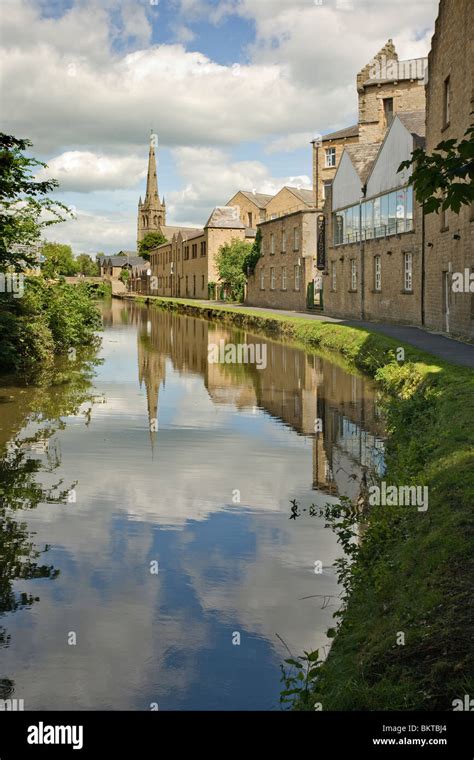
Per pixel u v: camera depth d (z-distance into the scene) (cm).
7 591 669
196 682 516
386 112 5147
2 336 2080
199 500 945
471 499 670
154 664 541
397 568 613
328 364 2439
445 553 571
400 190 3077
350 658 495
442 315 2591
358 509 880
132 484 1017
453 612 481
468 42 2145
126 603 645
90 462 1138
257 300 6119
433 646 453
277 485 1016
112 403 1694
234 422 1478
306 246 4925
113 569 721
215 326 4625
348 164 3897
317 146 5900
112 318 5656
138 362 2570
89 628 598
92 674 529
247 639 578
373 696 427
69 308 2831
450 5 2377
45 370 2245
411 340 2256
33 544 786
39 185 1683
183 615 620
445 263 2522
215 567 724
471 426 945
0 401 1680
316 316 4191
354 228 3806
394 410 1358
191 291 8844
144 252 15550
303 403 1708
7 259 1992
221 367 2438
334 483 1026
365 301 3638
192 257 8750
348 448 1242
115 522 859
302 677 488
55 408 1605
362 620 561
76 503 930
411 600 530
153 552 765
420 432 1109
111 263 16150
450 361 1672
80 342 3166
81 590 671
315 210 4891
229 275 6875
